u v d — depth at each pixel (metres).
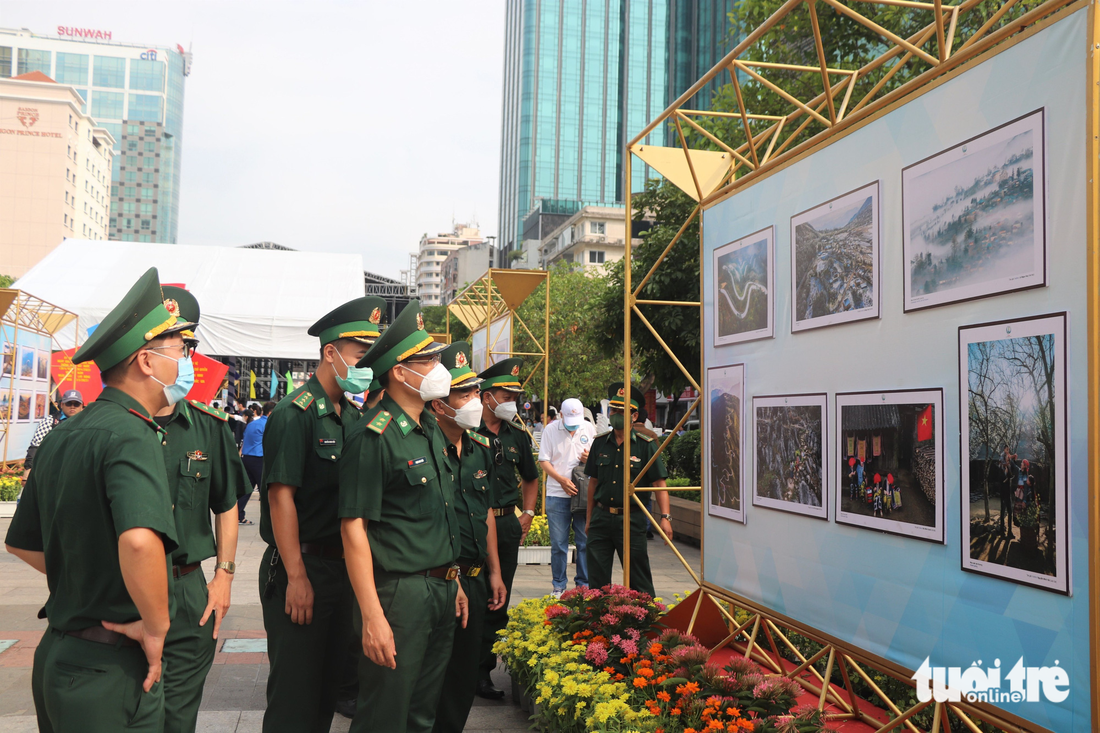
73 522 2.29
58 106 96.12
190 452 3.11
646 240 15.28
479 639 4.06
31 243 94.69
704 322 4.83
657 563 10.01
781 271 3.98
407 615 3.02
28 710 4.20
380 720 2.98
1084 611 2.27
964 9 3.36
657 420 41.34
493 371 5.34
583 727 3.54
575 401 7.38
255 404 13.79
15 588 7.38
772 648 4.52
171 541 2.31
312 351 21.53
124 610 2.29
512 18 118.75
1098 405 2.23
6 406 15.26
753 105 10.45
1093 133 2.28
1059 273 2.39
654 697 3.65
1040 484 2.43
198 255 23.58
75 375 18.75
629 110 107.38
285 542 3.48
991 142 2.68
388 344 3.15
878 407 3.21
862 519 3.29
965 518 2.73
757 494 4.14
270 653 3.62
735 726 3.12
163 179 181.50
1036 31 2.52
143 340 2.51
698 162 5.67
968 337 2.75
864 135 3.37
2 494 13.09
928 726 3.79
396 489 3.07
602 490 6.09
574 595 4.72
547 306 12.27
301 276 23.44
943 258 2.88
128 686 2.29
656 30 108.06
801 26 9.51
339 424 3.81
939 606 2.84
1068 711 2.32
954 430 2.80
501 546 5.05
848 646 3.36
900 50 4.03
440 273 156.00
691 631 4.88
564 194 105.88
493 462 4.81
